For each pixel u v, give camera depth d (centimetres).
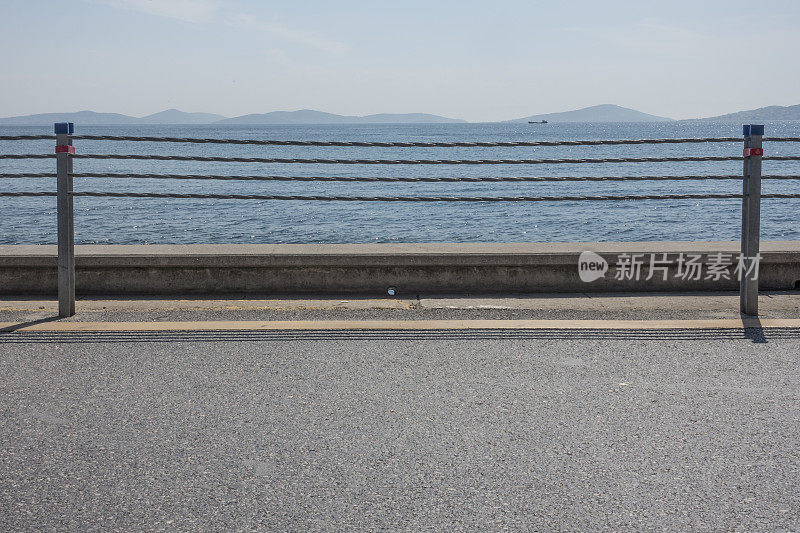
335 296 604
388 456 293
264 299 595
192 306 565
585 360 421
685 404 350
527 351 440
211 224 3020
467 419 331
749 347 448
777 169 5647
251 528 239
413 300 586
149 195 535
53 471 281
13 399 360
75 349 447
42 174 523
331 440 309
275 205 3875
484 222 3147
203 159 538
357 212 3550
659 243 658
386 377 391
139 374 398
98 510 251
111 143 12838
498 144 562
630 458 291
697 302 569
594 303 567
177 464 287
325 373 398
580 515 247
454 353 436
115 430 321
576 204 3959
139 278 607
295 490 265
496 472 279
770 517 246
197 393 367
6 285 611
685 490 265
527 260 602
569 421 329
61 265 528
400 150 9144
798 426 323
